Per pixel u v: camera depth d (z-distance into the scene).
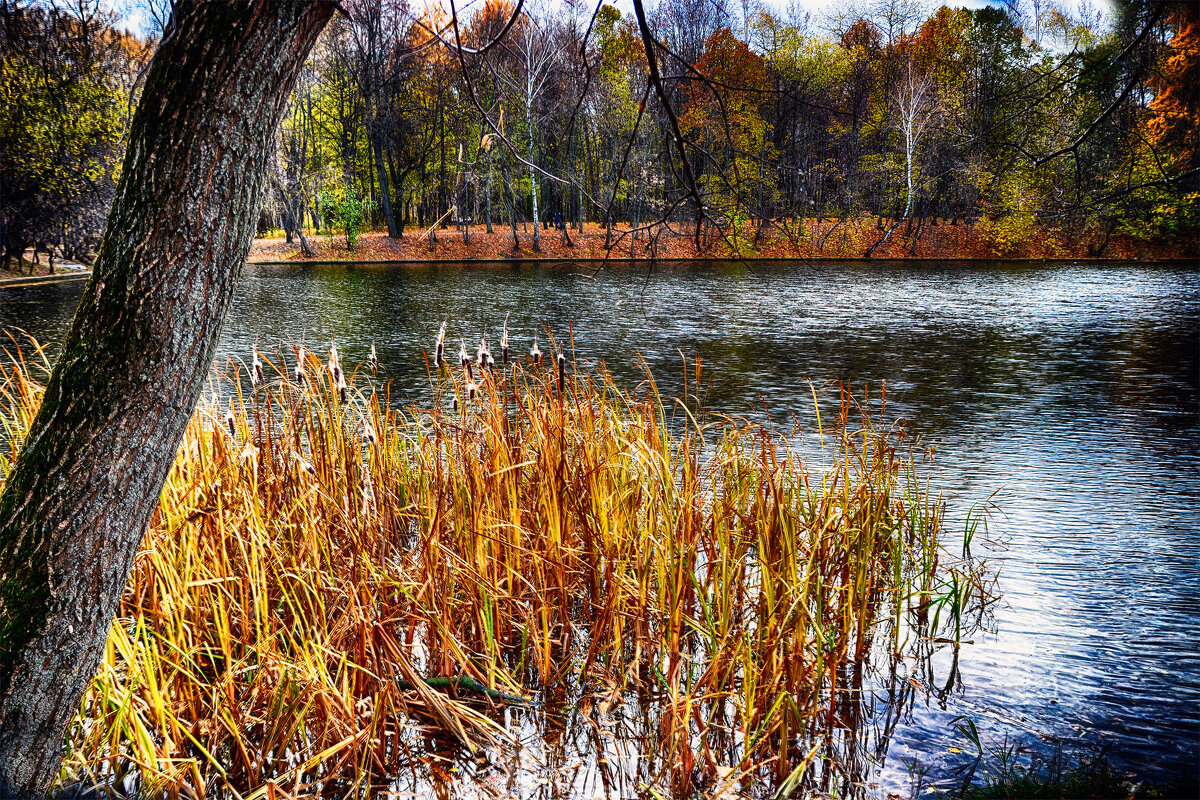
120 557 2.25
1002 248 44.59
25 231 27.27
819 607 4.04
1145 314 22.48
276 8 2.01
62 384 2.12
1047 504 7.15
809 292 29.48
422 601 4.01
